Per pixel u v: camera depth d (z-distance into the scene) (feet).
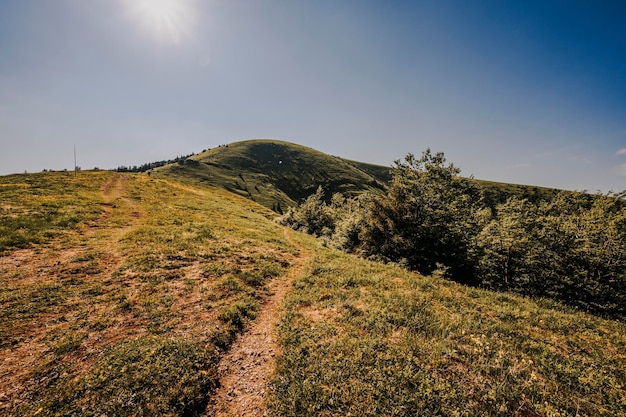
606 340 32.63
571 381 25.20
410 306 38.93
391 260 87.56
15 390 22.25
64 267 44.27
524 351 29.71
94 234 63.62
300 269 61.31
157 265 49.47
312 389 24.30
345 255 79.41
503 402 22.70
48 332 29.58
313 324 35.45
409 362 27.30
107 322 32.37
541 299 47.37
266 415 22.75
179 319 34.88
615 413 21.77
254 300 42.86
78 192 110.83
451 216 91.15
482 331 33.06
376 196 103.45
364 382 24.88
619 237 114.42
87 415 20.72
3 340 27.43
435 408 22.06
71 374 24.50
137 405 21.94
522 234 123.54
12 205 74.79
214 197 186.09
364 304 40.34
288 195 620.08
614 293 98.12
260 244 75.46
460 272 83.66
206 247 62.85
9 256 45.73
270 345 32.42
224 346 31.73
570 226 123.65
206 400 24.26
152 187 168.04
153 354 27.50
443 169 94.58
